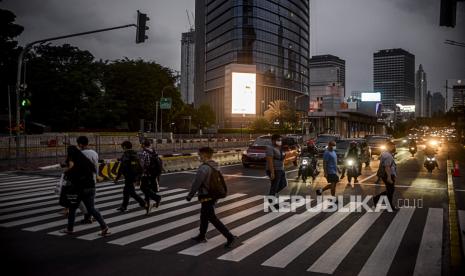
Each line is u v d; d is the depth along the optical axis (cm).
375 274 566
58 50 6066
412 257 645
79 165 754
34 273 556
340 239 751
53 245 698
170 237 754
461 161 3062
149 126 6881
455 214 980
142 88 6425
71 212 772
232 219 917
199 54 15175
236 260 621
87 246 693
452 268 590
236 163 2700
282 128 9288
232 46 11838
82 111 5384
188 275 552
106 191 1338
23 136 2780
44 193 1290
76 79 5275
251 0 11856
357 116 11631
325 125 9838
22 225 847
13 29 4269
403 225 870
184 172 2014
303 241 734
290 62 12988
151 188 1001
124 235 767
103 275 550
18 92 2186
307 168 1612
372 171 2208
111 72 6338
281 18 12675
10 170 2069
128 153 977
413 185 1612
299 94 13512
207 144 4859
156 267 585
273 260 622
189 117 7875
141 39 1805
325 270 580
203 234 720
